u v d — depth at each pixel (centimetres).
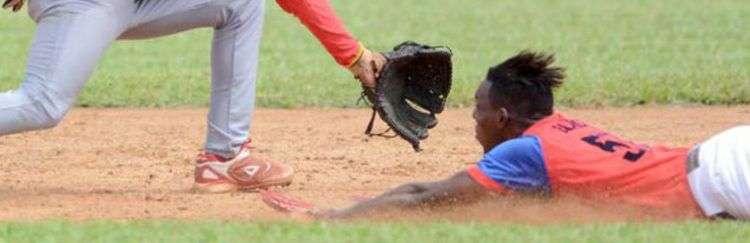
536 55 1355
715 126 2172
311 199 1560
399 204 1327
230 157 1589
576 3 4756
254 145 1977
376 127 2153
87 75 1470
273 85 2533
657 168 1293
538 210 1307
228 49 1545
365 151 1933
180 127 2134
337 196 1588
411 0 4850
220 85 1563
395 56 1534
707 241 1178
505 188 1306
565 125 1329
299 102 2375
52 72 1447
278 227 1253
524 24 4062
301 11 1520
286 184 1622
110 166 1795
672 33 3788
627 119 2233
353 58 1534
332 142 2009
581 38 3681
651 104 2389
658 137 2073
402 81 1560
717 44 3484
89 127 2119
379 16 4288
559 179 1302
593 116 2261
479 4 4722
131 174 1738
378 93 1545
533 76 1352
